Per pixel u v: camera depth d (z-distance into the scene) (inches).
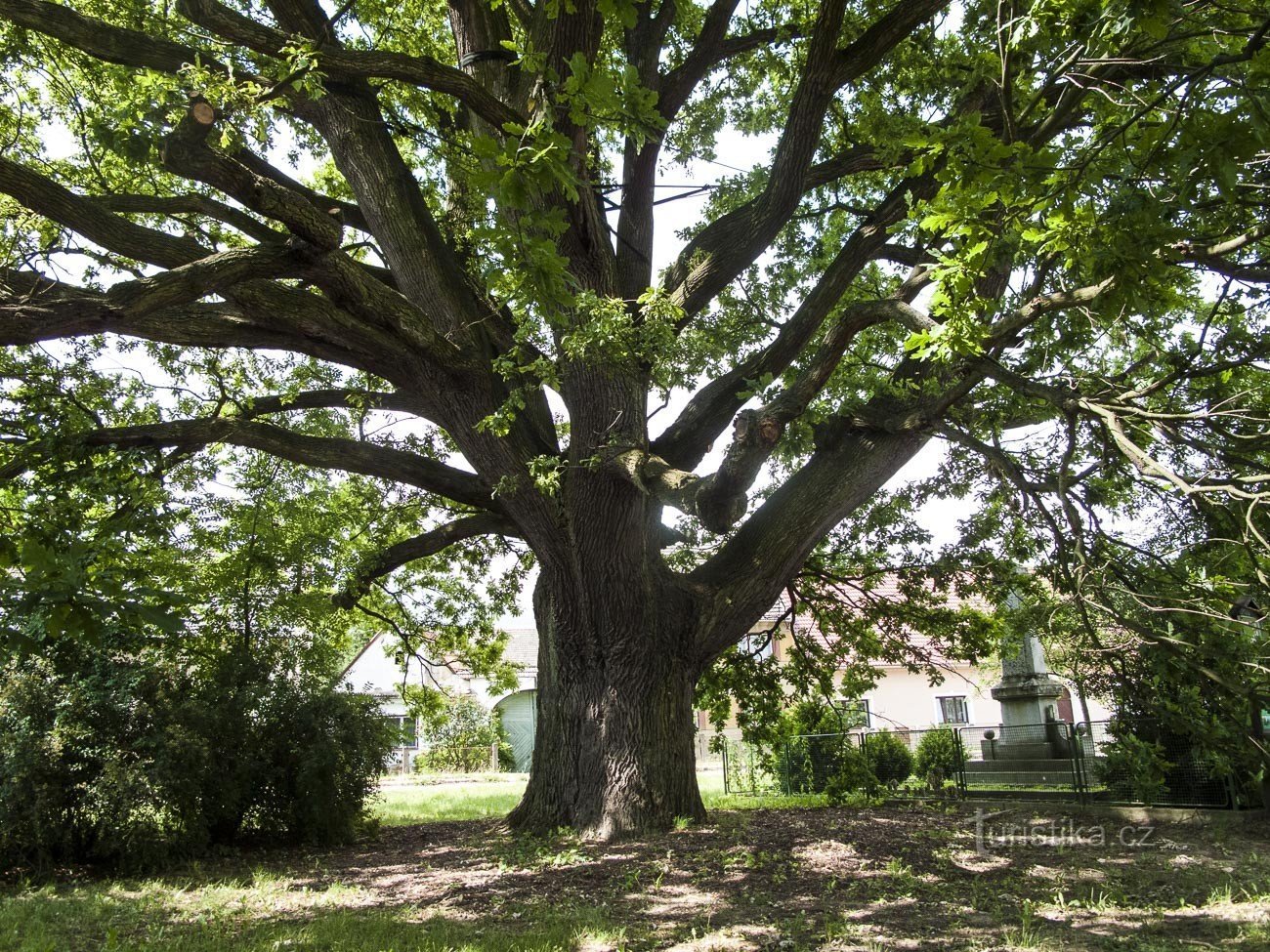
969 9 433.1
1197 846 388.5
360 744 509.4
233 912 311.9
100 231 312.7
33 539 149.5
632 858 363.6
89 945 266.4
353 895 336.8
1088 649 369.1
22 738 401.4
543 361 370.6
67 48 460.1
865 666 658.2
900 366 444.5
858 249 468.4
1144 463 252.5
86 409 418.3
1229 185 165.8
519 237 214.2
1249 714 321.4
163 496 436.1
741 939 250.8
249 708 483.8
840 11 381.7
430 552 514.3
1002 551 574.6
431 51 566.9
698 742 1323.8
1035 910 282.0
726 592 456.4
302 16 403.9
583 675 452.4
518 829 457.1
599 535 424.2
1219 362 287.0
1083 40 196.1
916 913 279.0
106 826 400.2
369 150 440.1
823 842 393.4
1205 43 254.4
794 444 424.2
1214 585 319.6
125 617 148.9
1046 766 614.9
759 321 599.2
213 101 317.1
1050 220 212.2
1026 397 386.9
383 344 414.0
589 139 451.8
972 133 207.2
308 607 551.2
